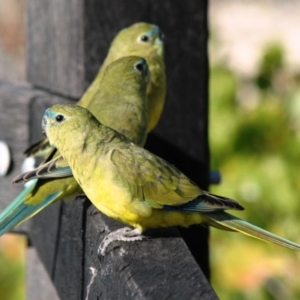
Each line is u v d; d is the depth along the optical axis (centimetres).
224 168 1230
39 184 865
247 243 1227
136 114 948
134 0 987
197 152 1015
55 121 792
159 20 1002
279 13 2758
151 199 745
